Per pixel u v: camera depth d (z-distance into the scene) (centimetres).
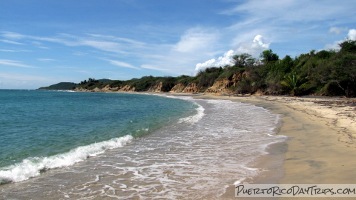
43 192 665
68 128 1719
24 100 5806
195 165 867
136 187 689
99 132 1558
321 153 916
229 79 7819
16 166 876
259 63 8225
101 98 6988
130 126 1780
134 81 15550
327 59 4844
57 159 957
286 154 943
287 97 4647
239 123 1798
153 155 1012
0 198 629
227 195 614
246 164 853
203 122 1900
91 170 838
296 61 6000
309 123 1595
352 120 1559
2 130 1639
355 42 4828
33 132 1566
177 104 4128
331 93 4447
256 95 5831
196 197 611
